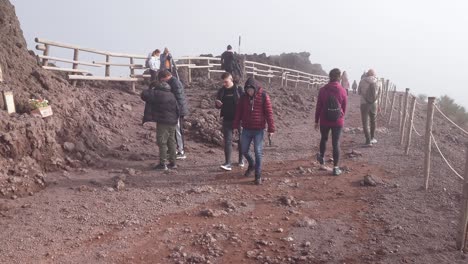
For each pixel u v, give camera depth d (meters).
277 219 5.61
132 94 14.04
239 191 6.71
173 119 7.53
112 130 9.40
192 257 4.46
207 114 11.64
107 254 4.48
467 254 4.55
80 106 8.94
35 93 7.94
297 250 4.71
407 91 10.24
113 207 5.76
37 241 4.64
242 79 19.50
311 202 6.28
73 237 4.81
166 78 7.57
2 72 7.80
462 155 9.98
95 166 7.48
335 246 4.80
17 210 5.36
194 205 6.03
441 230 5.17
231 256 4.55
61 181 6.52
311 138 11.55
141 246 4.71
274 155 9.30
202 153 9.05
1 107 6.92
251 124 7.07
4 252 4.35
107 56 13.85
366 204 6.16
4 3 9.34
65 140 7.71
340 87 7.56
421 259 4.45
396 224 5.35
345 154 9.36
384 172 7.81
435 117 18.20
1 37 8.77
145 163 8.05
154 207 5.88
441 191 6.61
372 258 4.48
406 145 9.21
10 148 6.23
